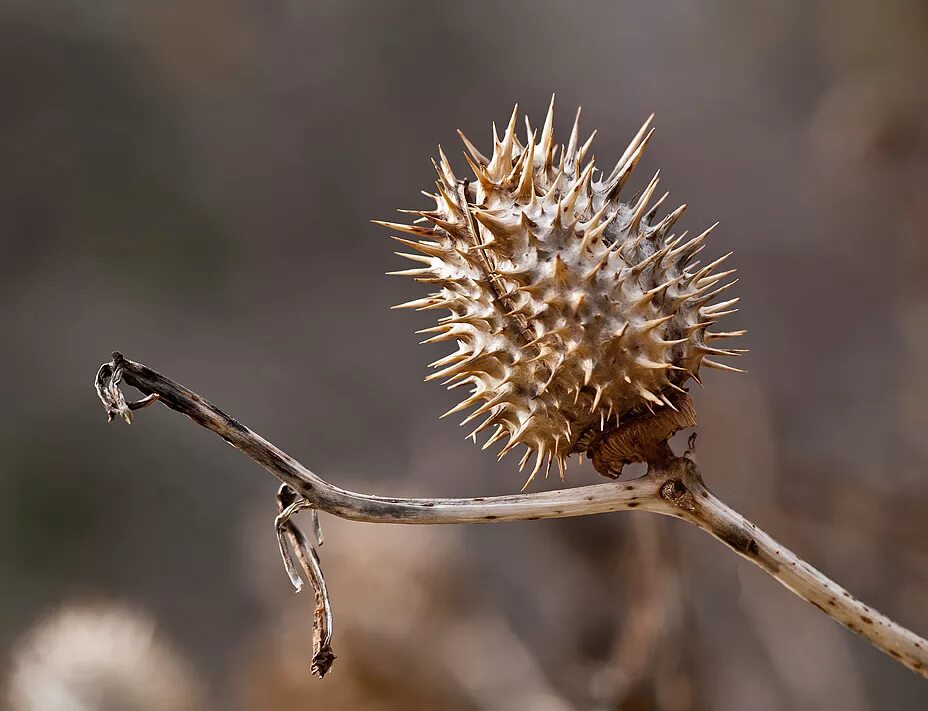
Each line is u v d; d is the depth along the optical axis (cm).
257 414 204
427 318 210
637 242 54
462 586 87
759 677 92
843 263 179
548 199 54
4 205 211
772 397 102
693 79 210
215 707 109
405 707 81
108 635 86
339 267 220
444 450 163
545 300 54
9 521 194
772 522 94
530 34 220
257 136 221
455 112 222
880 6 142
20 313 208
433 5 219
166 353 210
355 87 221
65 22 211
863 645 119
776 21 198
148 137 217
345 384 207
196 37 216
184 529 194
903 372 140
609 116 217
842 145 130
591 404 54
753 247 197
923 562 94
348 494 54
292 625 87
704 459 94
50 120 212
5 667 178
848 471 99
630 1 215
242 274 219
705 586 88
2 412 200
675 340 54
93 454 199
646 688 69
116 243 215
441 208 55
